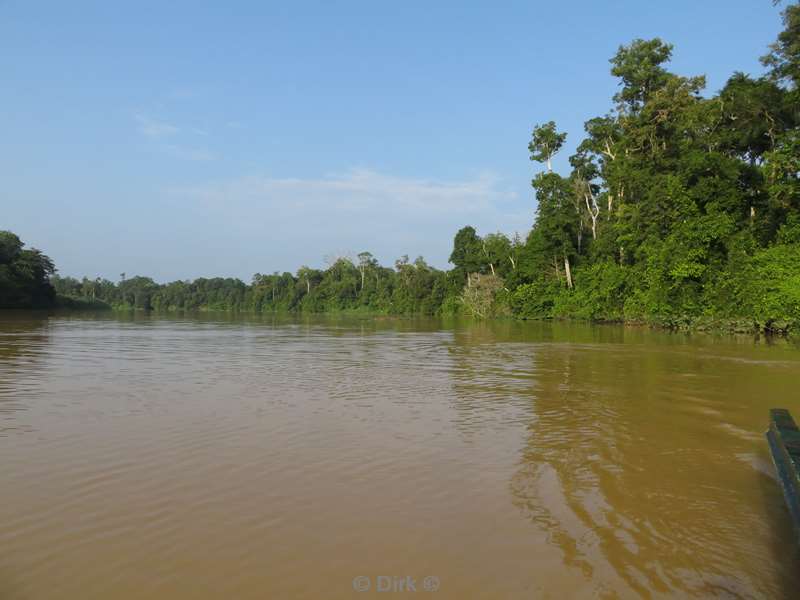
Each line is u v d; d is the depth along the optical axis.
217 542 5.41
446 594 4.55
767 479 7.40
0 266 87.75
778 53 35.94
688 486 7.12
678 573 4.92
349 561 5.07
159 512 6.13
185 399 12.75
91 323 54.09
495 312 72.12
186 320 71.00
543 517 6.10
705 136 42.78
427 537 5.57
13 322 52.75
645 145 48.78
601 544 5.46
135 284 180.38
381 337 36.06
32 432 9.57
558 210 61.31
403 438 9.33
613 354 23.17
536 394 13.61
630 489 7.00
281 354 23.86
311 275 139.75
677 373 17.12
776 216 36.62
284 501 6.47
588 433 9.74
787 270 31.84
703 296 36.91
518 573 4.89
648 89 51.59
